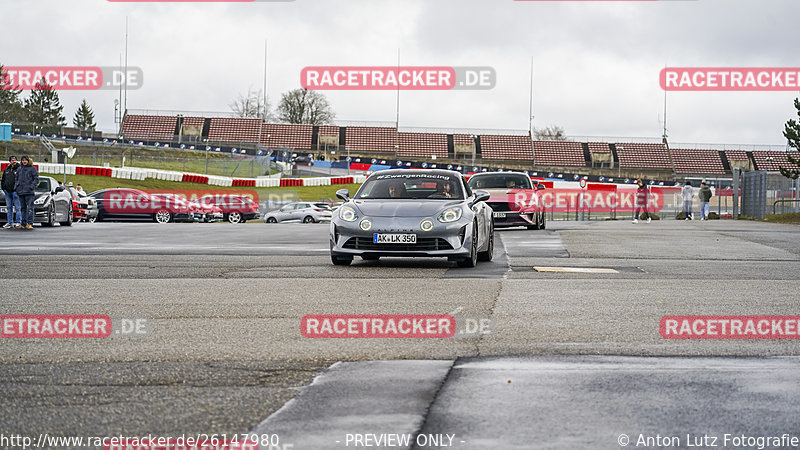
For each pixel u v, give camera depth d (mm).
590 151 108062
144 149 91000
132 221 43375
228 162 77812
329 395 5113
